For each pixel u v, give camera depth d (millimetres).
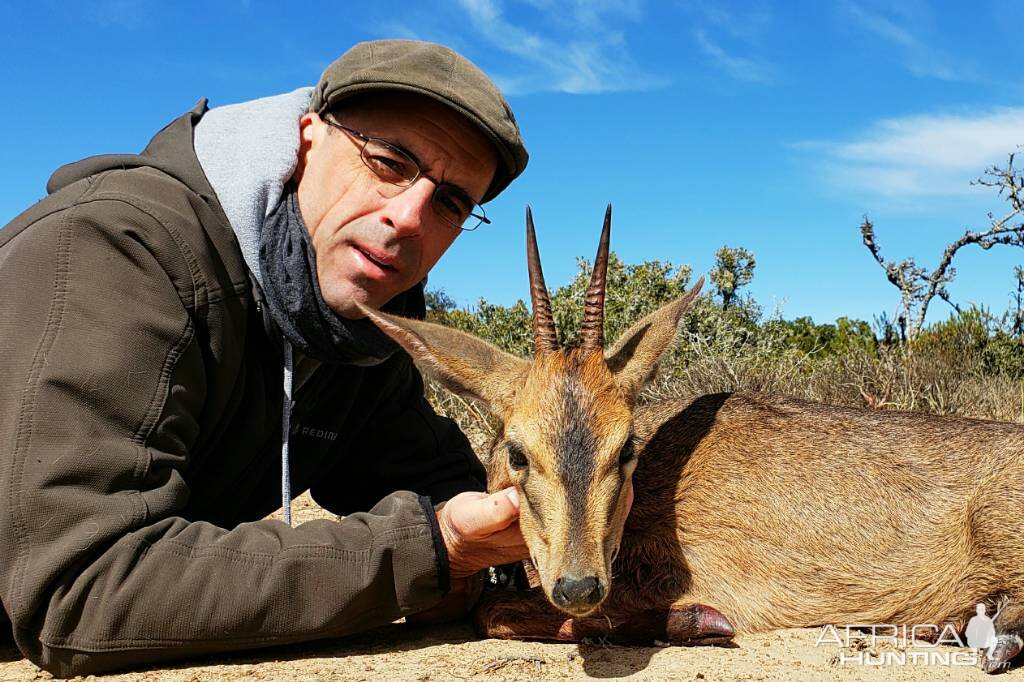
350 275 661
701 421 808
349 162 650
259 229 637
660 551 759
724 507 757
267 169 639
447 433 860
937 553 736
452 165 666
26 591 527
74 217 573
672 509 764
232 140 650
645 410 867
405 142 646
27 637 545
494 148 682
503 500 602
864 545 742
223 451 674
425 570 600
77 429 541
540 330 714
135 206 585
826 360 2148
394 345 725
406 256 672
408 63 642
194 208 612
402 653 646
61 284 561
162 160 645
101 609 541
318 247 660
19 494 525
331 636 598
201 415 635
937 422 794
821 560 743
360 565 585
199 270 602
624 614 728
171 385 581
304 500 1188
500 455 751
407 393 830
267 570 568
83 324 555
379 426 820
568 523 621
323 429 757
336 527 597
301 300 646
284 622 574
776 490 757
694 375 1762
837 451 773
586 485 633
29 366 542
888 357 2084
